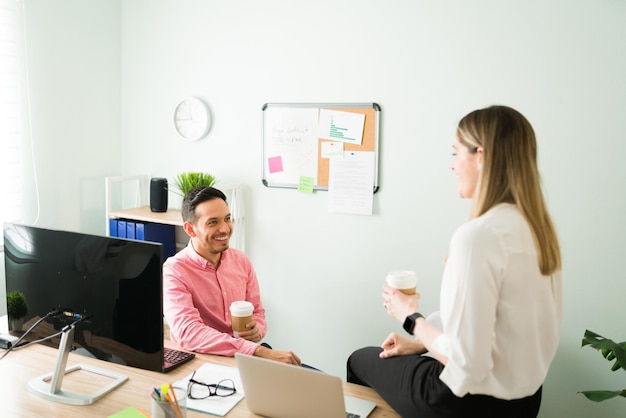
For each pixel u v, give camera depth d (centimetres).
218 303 225
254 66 320
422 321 156
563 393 267
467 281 135
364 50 291
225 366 182
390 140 290
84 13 338
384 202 296
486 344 135
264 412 150
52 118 329
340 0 293
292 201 319
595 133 250
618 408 258
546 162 259
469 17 267
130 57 358
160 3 343
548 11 252
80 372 177
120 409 154
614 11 241
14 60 307
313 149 309
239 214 328
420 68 279
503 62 263
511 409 146
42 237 172
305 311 323
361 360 180
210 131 338
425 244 289
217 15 327
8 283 183
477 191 147
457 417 148
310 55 304
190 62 339
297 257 322
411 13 278
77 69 338
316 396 140
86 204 353
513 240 138
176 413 135
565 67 252
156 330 157
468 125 150
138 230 323
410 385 158
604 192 251
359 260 305
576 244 258
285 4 308
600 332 258
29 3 311
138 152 364
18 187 314
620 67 243
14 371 176
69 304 170
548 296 143
